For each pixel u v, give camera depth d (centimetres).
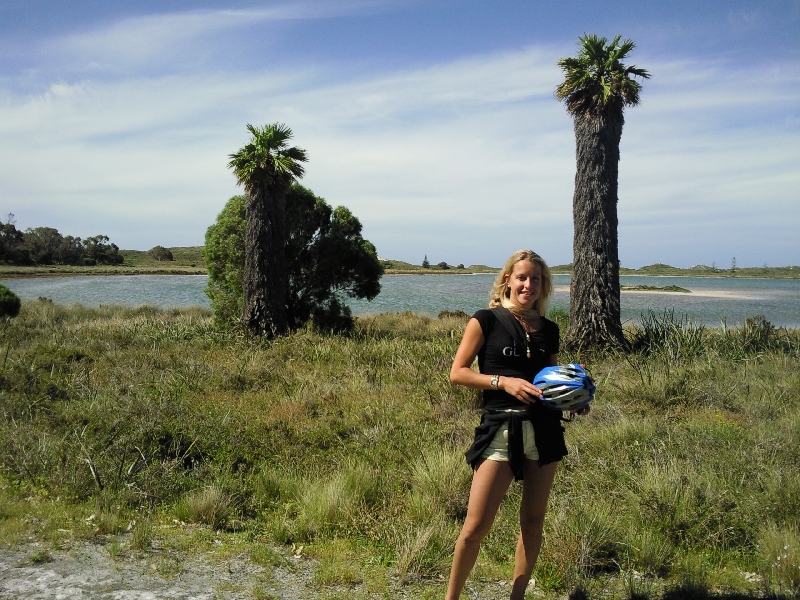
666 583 413
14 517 476
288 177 1567
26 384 896
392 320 2367
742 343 1273
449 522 501
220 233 1798
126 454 614
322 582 404
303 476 620
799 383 953
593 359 1246
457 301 4416
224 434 728
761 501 505
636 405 859
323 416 848
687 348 1222
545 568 418
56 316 2389
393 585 402
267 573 414
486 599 388
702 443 652
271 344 1478
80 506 506
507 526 486
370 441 735
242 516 534
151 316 2503
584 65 1402
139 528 465
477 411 860
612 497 535
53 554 421
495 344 347
